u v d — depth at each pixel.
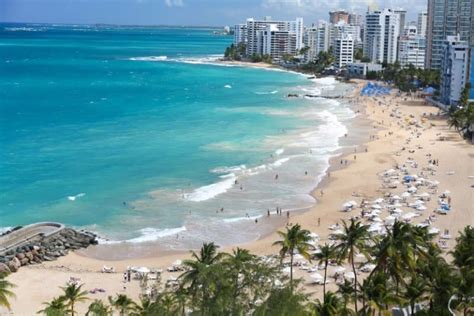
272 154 166.38
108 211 120.06
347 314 64.38
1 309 78.94
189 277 61.66
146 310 61.25
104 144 177.00
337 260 80.06
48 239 104.12
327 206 124.38
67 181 138.62
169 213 119.69
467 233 79.56
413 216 113.25
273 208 123.44
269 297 43.19
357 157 163.88
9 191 130.62
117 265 96.56
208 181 140.50
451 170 149.50
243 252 71.25
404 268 69.56
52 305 71.06
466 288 63.00
